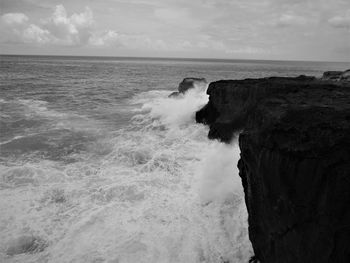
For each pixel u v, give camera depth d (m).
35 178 9.02
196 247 6.36
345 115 4.92
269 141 4.98
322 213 4.26
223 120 12.67
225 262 6.07
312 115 5.02
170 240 6.51
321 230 4.27
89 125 15.23
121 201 7.88
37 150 11.35
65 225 6.89
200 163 10.33
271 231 5.16
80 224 6.92
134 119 16.73
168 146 12.17
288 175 4.63
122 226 6.89
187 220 7.17
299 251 4.59
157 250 6.23
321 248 4.29
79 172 9.55
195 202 7.91
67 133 13.59
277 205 4.88
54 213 7.32
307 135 4.62
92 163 10.30
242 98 12.41
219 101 14.25
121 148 11.74
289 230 4.72
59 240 6.44
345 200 4.07
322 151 4.38
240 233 6.74
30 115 16.89
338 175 4.13
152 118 16.84
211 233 6.75
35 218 7.12
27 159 10.48
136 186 8.64
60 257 6.00
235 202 7.79
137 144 12.33
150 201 7.91
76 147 11.80
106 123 15.80
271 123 5.13
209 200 7.96
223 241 6.54
